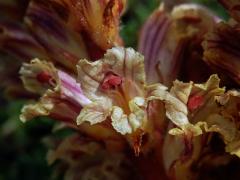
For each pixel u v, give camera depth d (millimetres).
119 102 83
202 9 97
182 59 95
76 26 89
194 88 83
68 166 112
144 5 147
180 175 90
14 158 163
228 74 88
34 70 90
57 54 92
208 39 88
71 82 87
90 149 97
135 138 81
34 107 86
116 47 83
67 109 87
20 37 103
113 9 87
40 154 161
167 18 97
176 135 84
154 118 86
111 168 96
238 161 92
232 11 85
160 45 96
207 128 83
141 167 91
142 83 82
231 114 84
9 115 160
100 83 82
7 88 112
